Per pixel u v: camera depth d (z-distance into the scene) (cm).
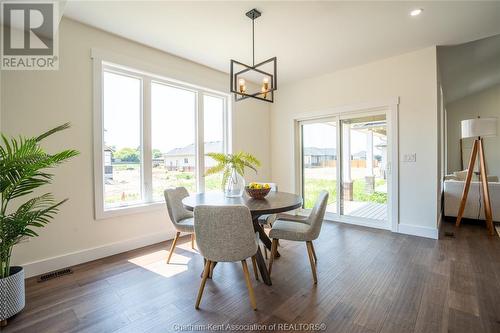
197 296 189
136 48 304
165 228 334
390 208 370
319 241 323
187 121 371
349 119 416
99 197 273
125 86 309
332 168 436
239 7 234
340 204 428
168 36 289
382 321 161
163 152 342
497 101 627
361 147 405
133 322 164
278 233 223
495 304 177
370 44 314
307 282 215
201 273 236
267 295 195
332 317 167
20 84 228
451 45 323
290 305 181
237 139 432
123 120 306
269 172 500
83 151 263
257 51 330
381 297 190
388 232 360
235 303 185
